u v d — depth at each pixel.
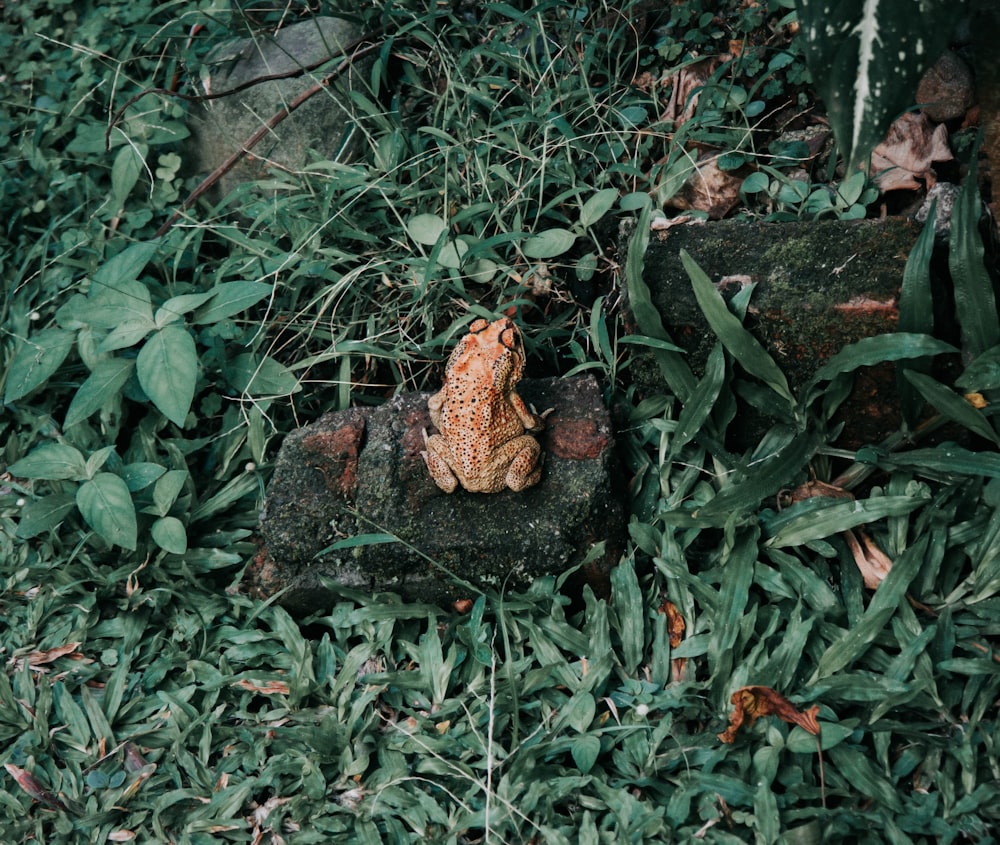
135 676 0.71
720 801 0.63
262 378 0.77
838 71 0.58
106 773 0.68
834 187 0.76
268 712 0.69
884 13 0.57
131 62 0.88
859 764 0.63
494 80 0.81
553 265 0.78
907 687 0.64
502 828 0.63
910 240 0.70
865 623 0.66
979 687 0.65
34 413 0.81
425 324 0.78
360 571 0.71
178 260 0.79
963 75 0.75
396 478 0.71
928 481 0.71
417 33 0.83
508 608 0.70
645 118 0.80
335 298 0.80
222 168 0.83
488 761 0.64
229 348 0.80
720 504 0.70
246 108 0.83
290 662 0.70
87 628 0.73
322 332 0.79
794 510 0.70
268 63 0.84
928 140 0.75
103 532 0.71
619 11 0.81
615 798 0.63
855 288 0.69
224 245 0.84
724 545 0.70
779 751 0.64
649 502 0.73
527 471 0.69
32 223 0.87
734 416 0.72
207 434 0.80
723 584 0.69
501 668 0.69
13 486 0.78
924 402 0.69
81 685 0.71
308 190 0.82
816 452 0.71
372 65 0.84
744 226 0.72
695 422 0.70
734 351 0.69
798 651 0.66
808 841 0.61
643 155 0.80
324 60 0.83
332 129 0.83
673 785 0.64
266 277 0.79
